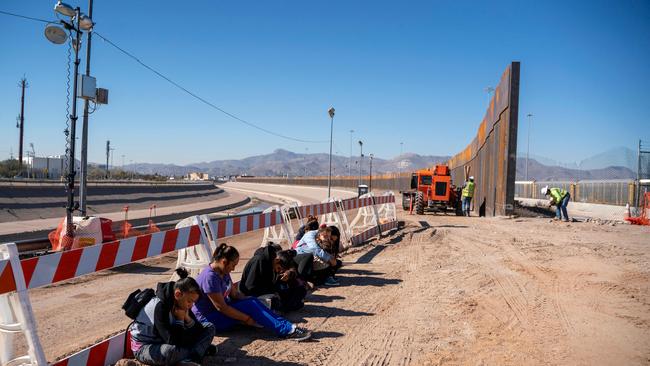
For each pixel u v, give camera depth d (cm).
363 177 9025
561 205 1911
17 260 367
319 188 9712
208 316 548
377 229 1462
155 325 433
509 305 683
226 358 481
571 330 573
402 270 950
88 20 1113
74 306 709
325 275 817
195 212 3278
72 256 424
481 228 1680
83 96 1145
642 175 2739
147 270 1000
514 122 2066
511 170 2098
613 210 3002
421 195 2478
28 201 2828
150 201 4262
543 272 900
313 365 467
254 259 635
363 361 478
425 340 542
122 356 455
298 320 618
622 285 793
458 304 689
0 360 379
